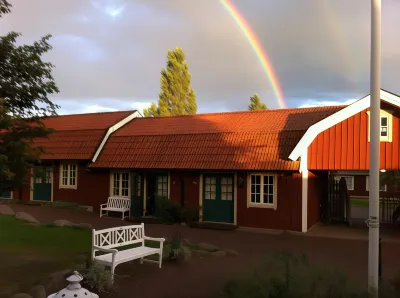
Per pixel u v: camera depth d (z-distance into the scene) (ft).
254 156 51.67
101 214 60.08
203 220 55.52
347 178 112.98
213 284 23.81
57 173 68.74
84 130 67.41
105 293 21.59
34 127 25.84
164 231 48.16
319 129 48.98
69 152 65.05
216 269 28.02
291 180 50.03
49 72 29.66
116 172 63.05
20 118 25.26
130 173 61.62
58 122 77.46
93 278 21.77
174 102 135.13
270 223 51.11
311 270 17.56
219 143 55.57
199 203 56.13
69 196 67.41
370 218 18.71
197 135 58.23
